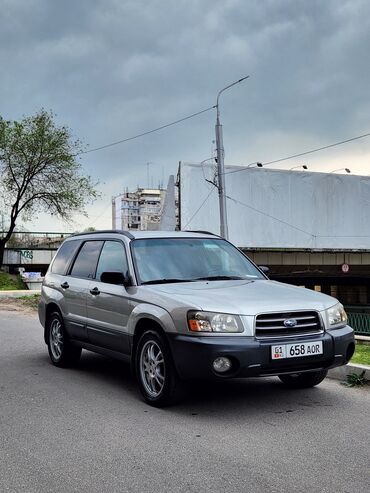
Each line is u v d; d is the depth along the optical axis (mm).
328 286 58031
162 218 35031
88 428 4863
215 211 34125
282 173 35906
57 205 35344
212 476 3740
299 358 5094
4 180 34875
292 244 36094
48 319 8086
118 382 6777
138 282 6020
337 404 5641
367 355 8117
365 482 3633
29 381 6852
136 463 3998
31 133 34250
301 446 4336
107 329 6375
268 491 3490
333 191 37375
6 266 39031
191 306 5129
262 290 5715
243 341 4949
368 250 38375
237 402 5711
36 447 4383
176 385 5324
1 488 3592
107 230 7305
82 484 3639
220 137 26422
